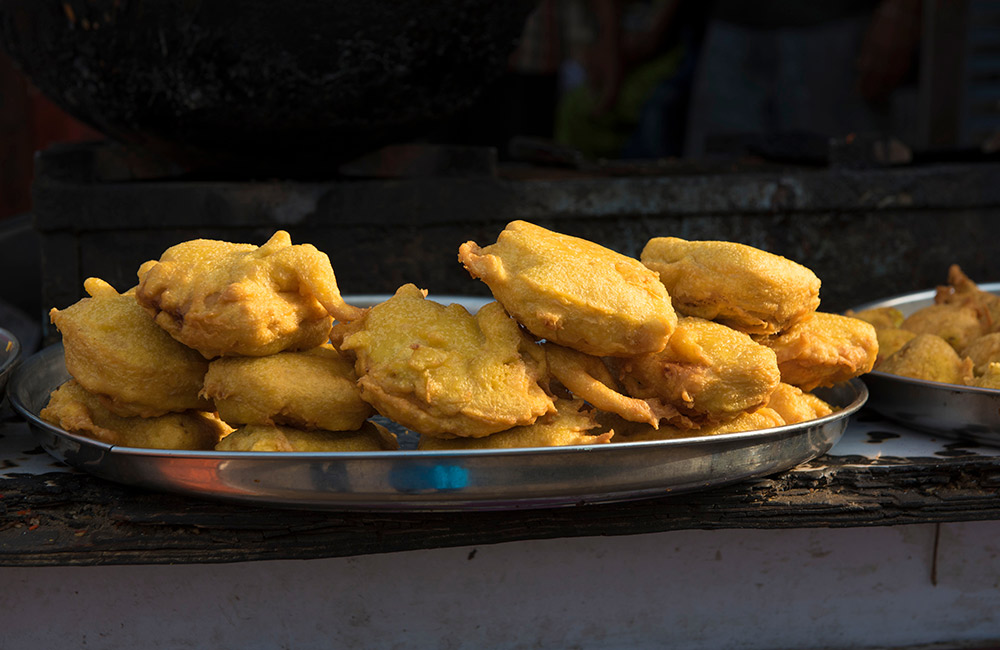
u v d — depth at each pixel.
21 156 2.19
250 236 1.12
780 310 0.86
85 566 0.85
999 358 0.95
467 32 1.08
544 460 0.78
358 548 0.83
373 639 0.88
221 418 0.83
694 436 0.84
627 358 0.84
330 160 1.13
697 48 2.30
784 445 0.82
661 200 1.16
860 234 1.20
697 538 0.89
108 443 0.83
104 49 1.04
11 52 1.12
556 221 1.15
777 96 2.01
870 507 0.86
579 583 0.88
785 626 0.91
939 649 0.93
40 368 0.93
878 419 0.95
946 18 1.78
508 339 0.82
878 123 2.02
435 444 0.82
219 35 1.02
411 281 1.15
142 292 0.82
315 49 1.03
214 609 0.87
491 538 0.83
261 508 0.82
